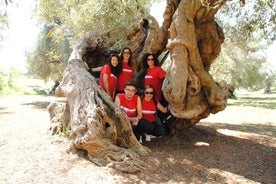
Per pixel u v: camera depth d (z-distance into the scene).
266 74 30.38
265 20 8.60
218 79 19.89
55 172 4.64
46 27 20.39
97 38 8.12
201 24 6.50
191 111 5.82
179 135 6.91
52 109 7.10
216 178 4.63
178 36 5.90
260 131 8.27
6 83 24.47
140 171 4.70
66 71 6.94
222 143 6.44
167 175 4.65
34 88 30.84
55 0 7.31
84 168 4.79
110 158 4.93
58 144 5.85
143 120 5.91
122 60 6.58
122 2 6.92
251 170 5.02
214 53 6.82
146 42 7.55
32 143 6.00
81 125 5.32
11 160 5.12
